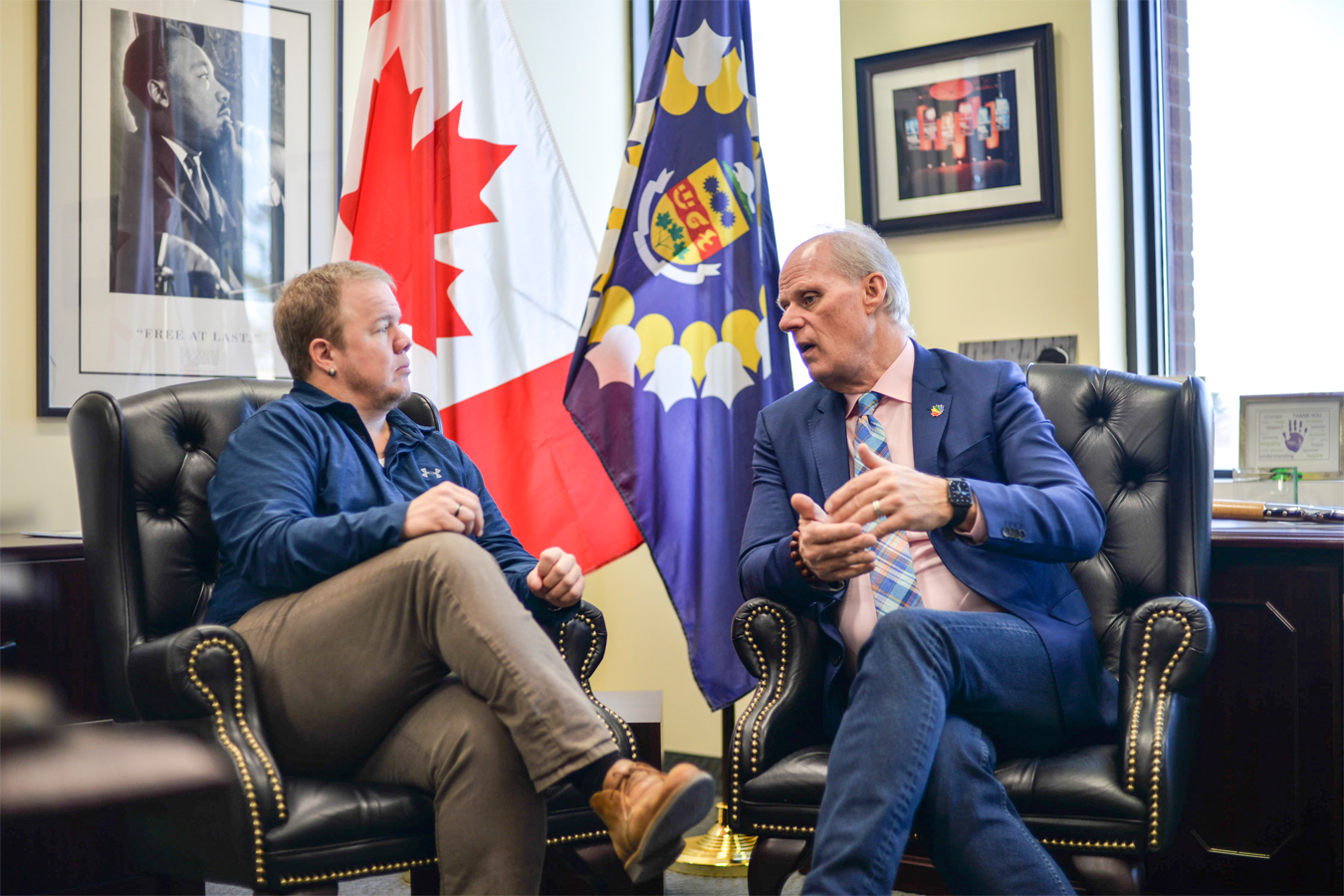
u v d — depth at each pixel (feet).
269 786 4.25
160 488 5.55
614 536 8.09
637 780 4.17
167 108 8.16
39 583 6.15
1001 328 8.65
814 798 4.73
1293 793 5.74
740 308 7.79
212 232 8.34
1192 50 8.90
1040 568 5.34
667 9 7.97
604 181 10.45
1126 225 8.68
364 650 4.58
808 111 9.82
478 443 8.10
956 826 4.31
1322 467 7.13
